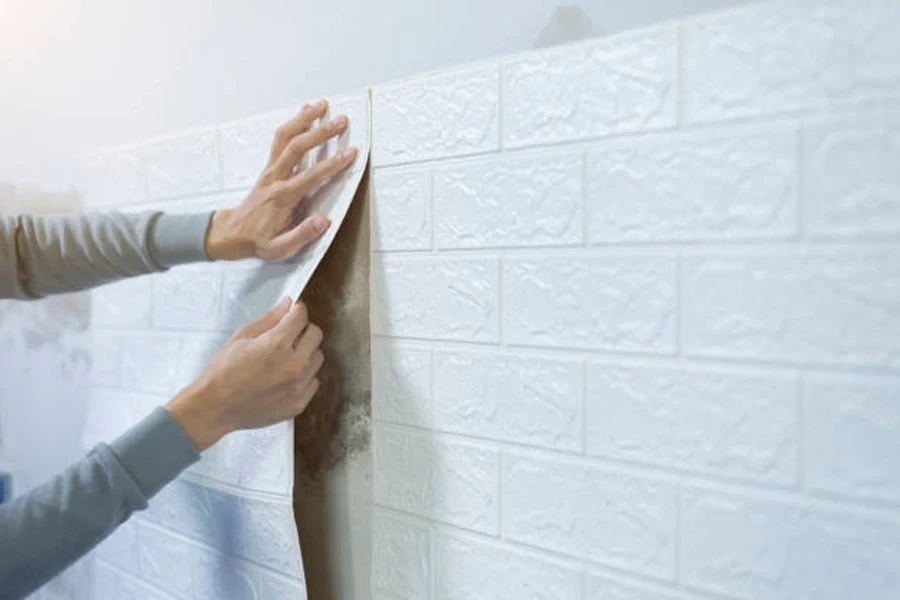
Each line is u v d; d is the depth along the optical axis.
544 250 0.79
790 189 0.62
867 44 0.58
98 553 1.43
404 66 0.91
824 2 0.60
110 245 1.10
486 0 0.82
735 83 0.65
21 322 1.59
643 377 0.72
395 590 0.94
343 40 0.97
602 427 0.75
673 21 0.68
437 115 0.88
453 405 0.88
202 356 1.18
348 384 0.99
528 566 0.82
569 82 0.76
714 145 0.66
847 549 0.60
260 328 0.96
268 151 1.08
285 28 1.05
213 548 1.15
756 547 0.65
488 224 0.84
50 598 1.57
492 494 0.85
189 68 1.20
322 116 1.00
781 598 0.64
